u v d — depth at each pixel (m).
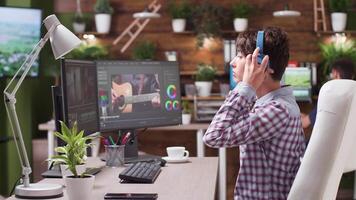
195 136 6.58
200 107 6.25
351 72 5.41
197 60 6.73
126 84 3.45
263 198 2.22
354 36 6.61
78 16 6.65
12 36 5.66
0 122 5.82
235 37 6.71
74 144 2.24
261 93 2.34
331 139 2.01
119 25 6.78
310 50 6.71
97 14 6.61
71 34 2.64
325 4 6.69
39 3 6.52
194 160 3.48
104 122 3.32
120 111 3.41
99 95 3.28
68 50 2.62
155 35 6.76
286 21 6.71
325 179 2.03
